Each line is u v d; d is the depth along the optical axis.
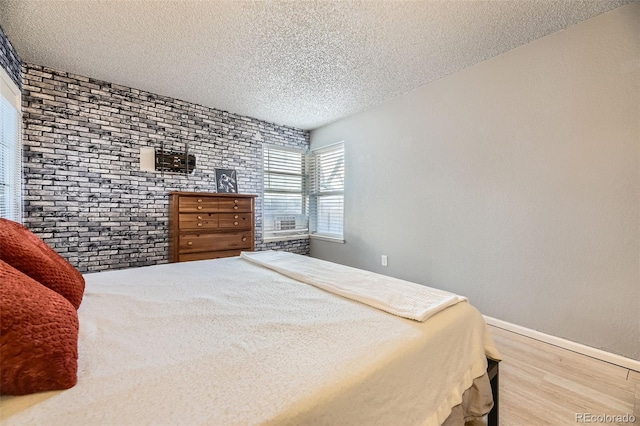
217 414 0.56
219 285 1.52
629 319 1.76
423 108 2.91
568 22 1.92
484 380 1.16
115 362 0.74
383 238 3.38
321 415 0.62
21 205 2.38
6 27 1.95
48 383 0.61
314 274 1.68
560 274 2.03
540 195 2.12
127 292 1.38
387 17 1.87
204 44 2.18
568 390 1.54
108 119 2.85
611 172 1.81
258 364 0.75
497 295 2.37
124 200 2.96
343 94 3.12
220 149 3.65
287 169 4.42
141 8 1.77
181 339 0.89
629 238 1.76
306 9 1.80
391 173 3.27
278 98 3.24
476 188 2.50
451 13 1.83
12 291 0.65
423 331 0.99
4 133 2.09
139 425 0.53
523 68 2.19
